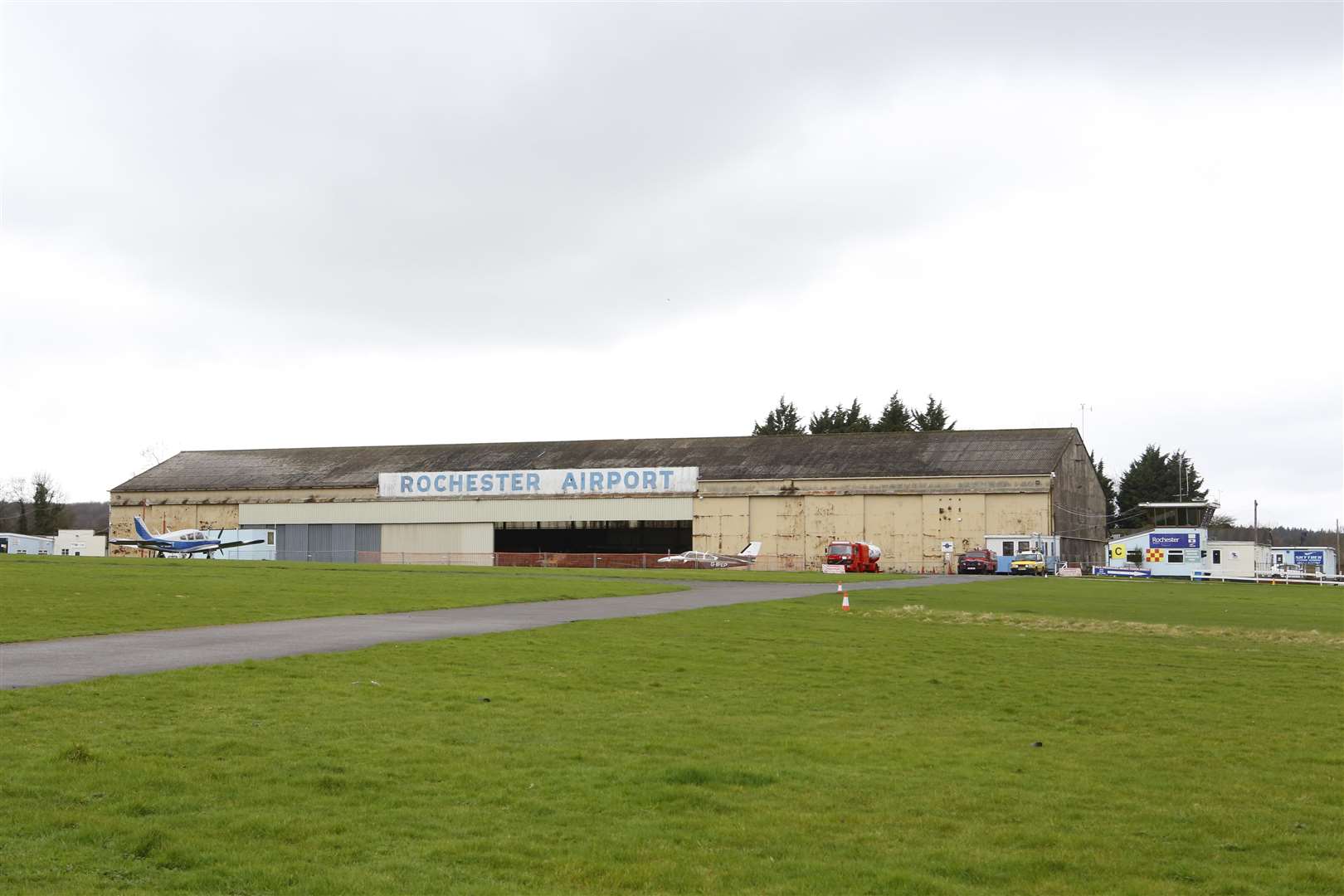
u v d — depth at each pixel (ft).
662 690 66.03
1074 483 329.72
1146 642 100.68
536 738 51.08
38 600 118.21
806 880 32.76
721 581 207.00
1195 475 541.75
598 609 125.08
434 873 32.71
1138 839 37.65
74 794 39.47
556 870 33.30
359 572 210.59
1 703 55.26
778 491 319.47
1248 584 250.57
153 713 53.78
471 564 327.47
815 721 57.57
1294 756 50.75
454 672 70.08
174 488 370.53
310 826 36.76
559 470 342.23
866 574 264.11
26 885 30.68
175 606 114.21
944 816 40.01
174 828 36.29
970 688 69.92
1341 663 86.79
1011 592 178.70
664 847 35.60
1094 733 56.08
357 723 53.06
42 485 551.18
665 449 358.43
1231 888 32.76
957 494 303.89
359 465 374.63
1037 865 34.65
